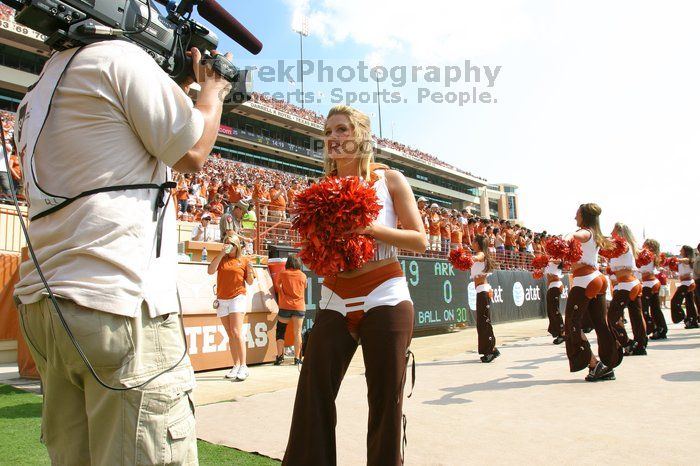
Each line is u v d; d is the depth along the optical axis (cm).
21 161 161
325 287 222
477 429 354
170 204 167
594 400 440
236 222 1041
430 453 303
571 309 539
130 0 167
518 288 1622
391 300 210
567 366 647
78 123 148
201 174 2027
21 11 149
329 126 236
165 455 147
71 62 153
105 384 144
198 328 659
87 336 139
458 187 6266
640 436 331
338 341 211
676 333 1128
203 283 680
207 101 173
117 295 142
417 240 217
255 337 737
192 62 182
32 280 148
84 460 158
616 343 536
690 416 379
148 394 146
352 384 532
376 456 203
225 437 342
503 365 671
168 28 179
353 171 236
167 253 162
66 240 144
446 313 1223
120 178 149
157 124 151
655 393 461
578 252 510
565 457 293
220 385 557
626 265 748
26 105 164
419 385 527
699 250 1207
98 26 156
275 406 436
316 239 203
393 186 231
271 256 800
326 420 205
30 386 540
